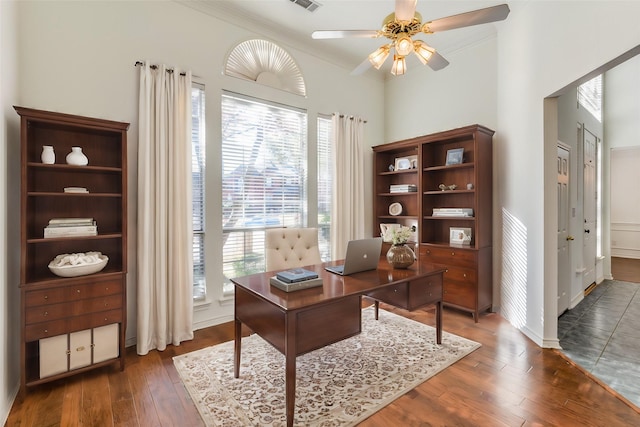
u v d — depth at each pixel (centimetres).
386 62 427
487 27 345
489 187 341
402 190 408
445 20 203
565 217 344
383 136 471
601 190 504
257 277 222
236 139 327
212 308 312
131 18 264
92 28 247
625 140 499
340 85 416
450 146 378
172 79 275
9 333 195
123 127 231
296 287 188
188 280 281
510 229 321
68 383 210
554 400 190
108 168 228
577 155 385
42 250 228
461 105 380
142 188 257
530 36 283
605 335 288
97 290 218
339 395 195
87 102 245
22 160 193
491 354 250
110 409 183
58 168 220
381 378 213
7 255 195
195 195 302
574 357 246
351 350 255
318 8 310
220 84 311
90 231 221
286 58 363
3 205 185
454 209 352
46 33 229
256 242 342
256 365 233
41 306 198
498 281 345
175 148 275
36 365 217
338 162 399
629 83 499
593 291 434
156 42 276
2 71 183
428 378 214
